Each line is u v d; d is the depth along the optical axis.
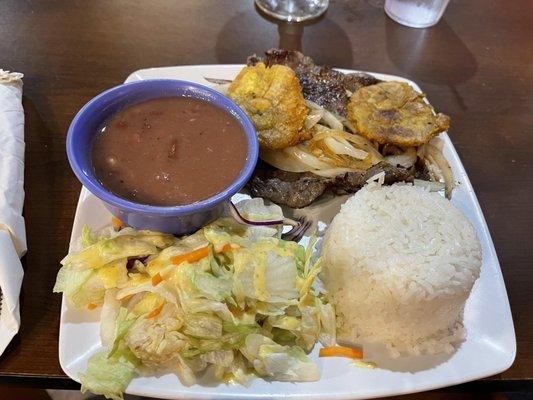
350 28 0.42
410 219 0.27
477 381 0.25
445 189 0.31
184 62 0.38
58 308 0.25
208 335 0.23
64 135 0.32
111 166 0.24
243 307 0.24
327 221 0.30
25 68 0.36
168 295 0.23
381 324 0.26
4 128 0.30
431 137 0.30
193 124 0.26
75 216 0.27
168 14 0.41
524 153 0.35
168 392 0.22
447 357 0.24
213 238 0.25
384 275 0.25
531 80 0.40
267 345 0.23
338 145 0.30
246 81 0.30
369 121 0.30
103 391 0.21
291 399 0.22
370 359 0.24
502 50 0.42
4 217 0.26
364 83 0.34
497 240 0.31
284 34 0.41
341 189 0.30
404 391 0.23
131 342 0.22
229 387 0.22
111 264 0.24
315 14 0.42
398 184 0.29
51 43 0.38
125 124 0.25
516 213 0.32
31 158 0.31
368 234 0.26
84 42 0.38
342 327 0.26
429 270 0.25
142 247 0.25
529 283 0.29
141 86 0.26
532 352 0.26
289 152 0.30
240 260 0.24
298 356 0.23
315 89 0.33
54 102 0.34
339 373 0.23
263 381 0.23
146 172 0.24
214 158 0.25
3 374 0.23
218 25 0.41
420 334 0.26
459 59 0.41
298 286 0.25
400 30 0.42
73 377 0.22
